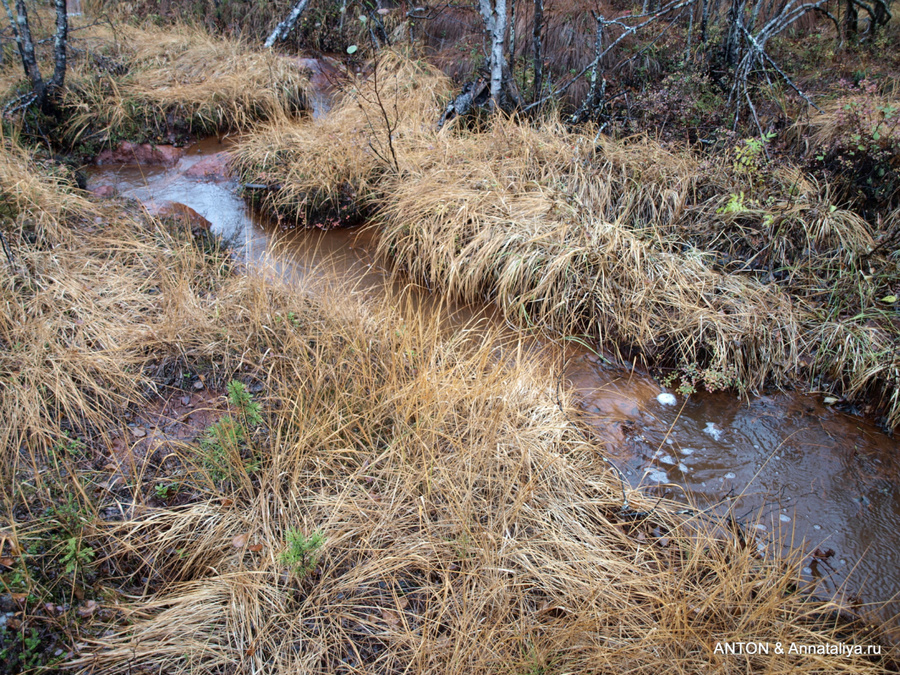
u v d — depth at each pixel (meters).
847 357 4.33
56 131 7.43
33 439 3.20
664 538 3.19
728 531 3.32
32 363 3.56
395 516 3.10
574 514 3.24
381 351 4.01
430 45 9.77
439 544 2.96
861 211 5.54
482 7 6.80
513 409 3.73
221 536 2.94
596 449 3.76
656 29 8.23
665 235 5.36
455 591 2.81
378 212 6.33
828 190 5.45
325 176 6.40
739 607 2.82
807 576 3.13
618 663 2.56
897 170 5.30
